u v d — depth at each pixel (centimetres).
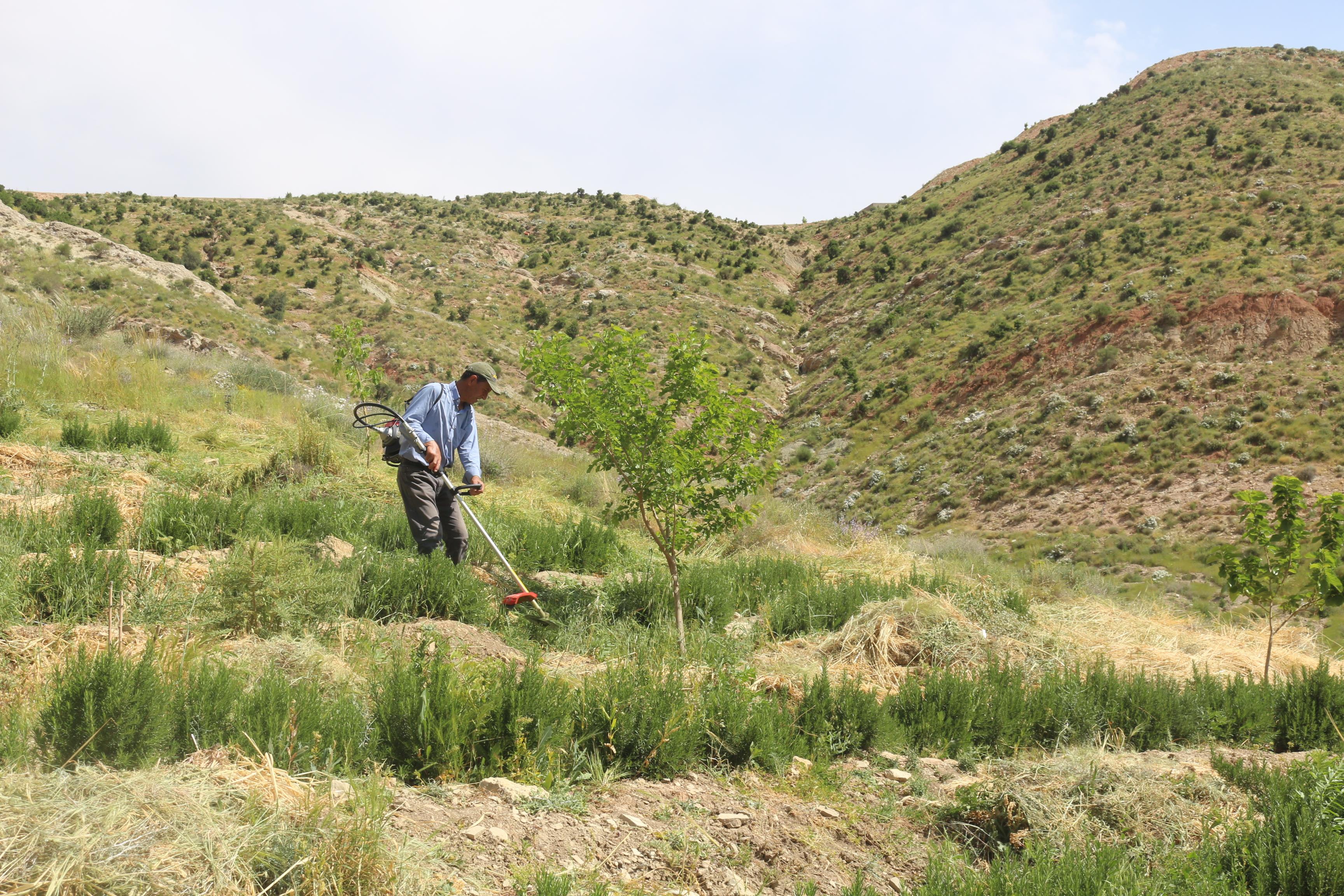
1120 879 258
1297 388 4038
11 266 3706
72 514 541
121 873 183
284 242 7919
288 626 437
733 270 9225
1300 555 597
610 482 1226
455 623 516
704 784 350
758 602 716
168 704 289
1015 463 4322
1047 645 636
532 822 281
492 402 4978
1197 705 485
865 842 317
